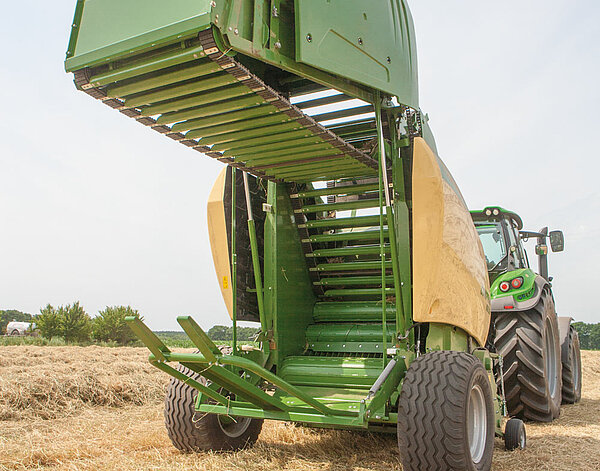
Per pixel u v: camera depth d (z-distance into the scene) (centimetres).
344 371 403
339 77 320
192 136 343
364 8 337
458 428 292
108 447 407
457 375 307
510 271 568
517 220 642
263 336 429
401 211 402
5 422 537
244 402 378
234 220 405
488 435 339
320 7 296
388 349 340
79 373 715
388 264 440
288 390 312
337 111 389
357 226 450
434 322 356
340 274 473
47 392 626
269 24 281
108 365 861
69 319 2342
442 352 331
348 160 389
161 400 700
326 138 346
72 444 413
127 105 304
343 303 473
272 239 441
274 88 346
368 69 334
